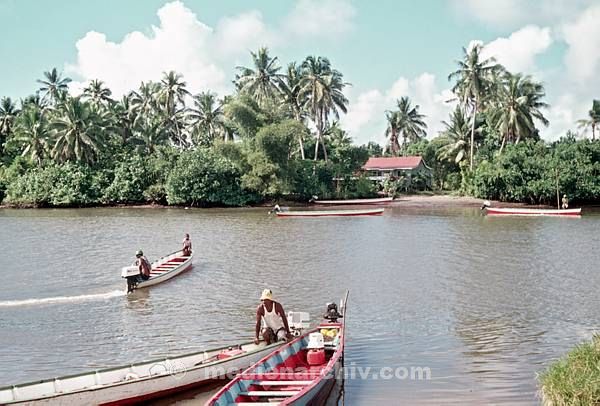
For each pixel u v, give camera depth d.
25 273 28.14
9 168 81.44
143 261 24.59
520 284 24.22
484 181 71.69
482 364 14.54
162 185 73.50
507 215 55.50
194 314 19.92
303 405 10.98
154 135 82.50
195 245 36.88
